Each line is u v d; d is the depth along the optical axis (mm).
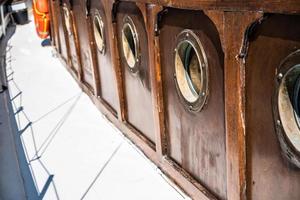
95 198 1761
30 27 7168
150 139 1994
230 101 1167
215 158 1393
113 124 2512
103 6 2277
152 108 1857
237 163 1188
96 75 2795
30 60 4754
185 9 1332
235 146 1182
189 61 1514
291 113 1008
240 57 1091
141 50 1877
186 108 1512
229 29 1104
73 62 3771
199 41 1321
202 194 1490
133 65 2012
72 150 2258
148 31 1660
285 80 965
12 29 7184
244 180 1202
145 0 1614
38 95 3391
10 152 2324
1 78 4016
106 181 1885
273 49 994
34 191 1863
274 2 916
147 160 2004
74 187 1865
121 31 2066
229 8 1077
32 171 2059
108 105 2639
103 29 2424
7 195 1853
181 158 1669
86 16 2693
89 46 2770
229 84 1154
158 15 1567
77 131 2523
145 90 1926
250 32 1052
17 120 2846
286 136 994
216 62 1259
